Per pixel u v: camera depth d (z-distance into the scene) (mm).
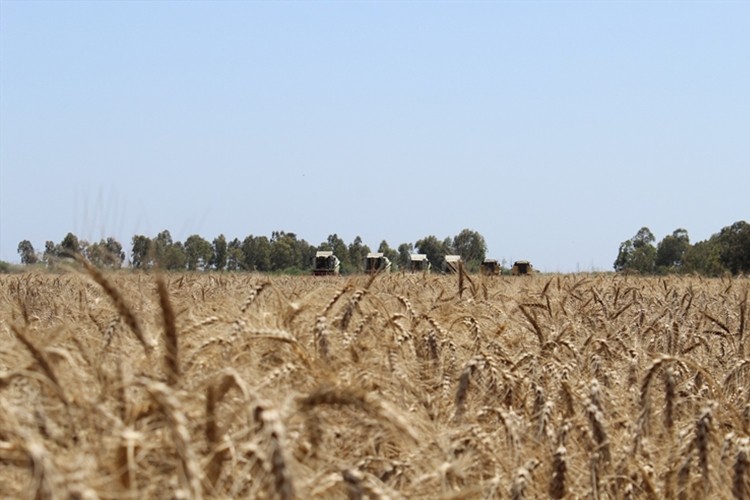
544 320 17172
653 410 11266
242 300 11477
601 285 28531
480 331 13438
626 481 9820
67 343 8992
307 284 15594
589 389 10742
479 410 10266
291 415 6828
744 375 14062
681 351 15461
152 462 6445
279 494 5801
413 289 19219
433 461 8156
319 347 9445
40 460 5367
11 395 7262
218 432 6645
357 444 8172
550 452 9664
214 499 6172
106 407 6824
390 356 10375
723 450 9719
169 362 7543
